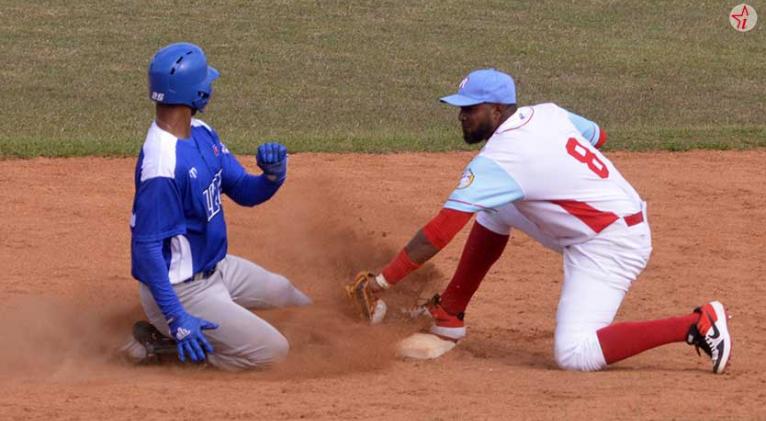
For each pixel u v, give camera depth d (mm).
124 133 50625
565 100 61312
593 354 23531
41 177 41312
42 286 29766
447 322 25531
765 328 27266
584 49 73000
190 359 24328
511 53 71375
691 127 53344
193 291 23594
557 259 33656
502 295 30203
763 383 22625
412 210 38031
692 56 72250
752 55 73062
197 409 20641
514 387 22297
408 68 67250
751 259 33625
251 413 20391
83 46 68750
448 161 45625
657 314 28562
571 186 23516
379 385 22531
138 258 22828
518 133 23359
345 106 58500
